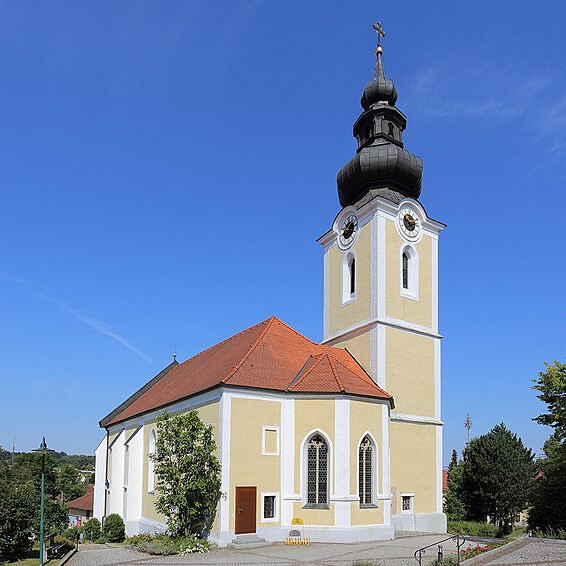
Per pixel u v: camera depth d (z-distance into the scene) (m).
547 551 24.66
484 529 52.44
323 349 41.78
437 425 43.19
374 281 42.16
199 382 39.88
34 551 35.03
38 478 60.91
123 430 52.12
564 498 32.22
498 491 71.69
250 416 33.81
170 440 32.81
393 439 40.34
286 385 35.50
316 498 33.78
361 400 35.16
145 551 30.47
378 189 45.00
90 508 79.19
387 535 34.25
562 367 33.44
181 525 32.00
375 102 47.75
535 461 74.94
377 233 42.59
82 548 34.75
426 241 45.84
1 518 32.56
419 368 43.12
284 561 26.05
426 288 45.06
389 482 35.66
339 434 33.88
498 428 77.25
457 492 77.06
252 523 32.50
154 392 57.12
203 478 31.78
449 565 22.39
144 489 44.53
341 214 46.31
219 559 27.20
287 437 34.62
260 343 38.50
